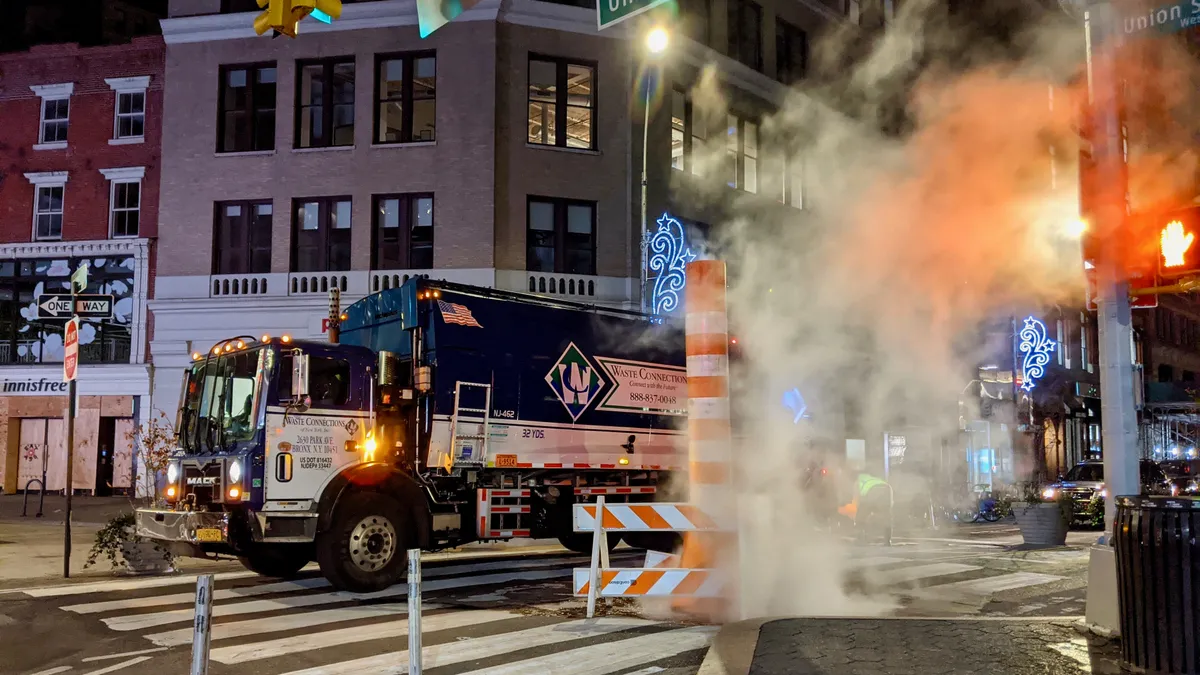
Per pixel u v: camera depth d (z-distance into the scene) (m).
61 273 27.22
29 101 27.88
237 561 12.84
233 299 23.52
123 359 26.66
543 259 23.48
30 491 26.88
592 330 12.93
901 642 6.50
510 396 11.75
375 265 23.36
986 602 9.41
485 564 12.52
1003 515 24.61
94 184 27.30
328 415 10.05
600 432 12.79
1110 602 6.73
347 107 24.11
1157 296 7.41
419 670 5.37
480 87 23.12
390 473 10.30
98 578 10.93
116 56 27.48
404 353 11.27
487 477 11.64
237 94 24.59
